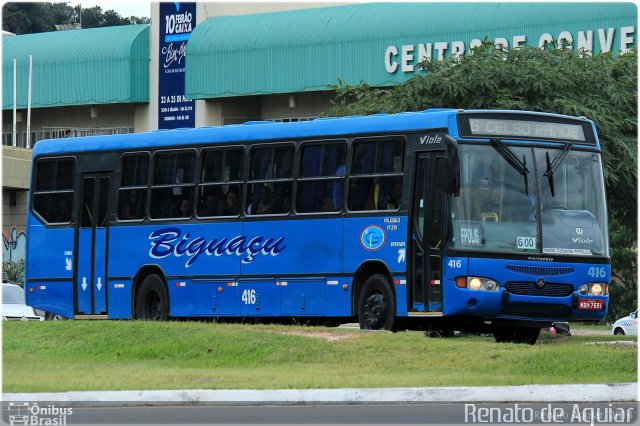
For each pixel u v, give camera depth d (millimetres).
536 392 19172
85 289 33344
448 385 19719
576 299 26688
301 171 29438
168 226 31797
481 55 44656
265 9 73500
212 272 30859
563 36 62250
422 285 26828
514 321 26984
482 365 22391
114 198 32938
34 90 79438
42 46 79750
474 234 26172
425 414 17453
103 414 17609
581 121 27688
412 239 27047
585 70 44719
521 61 44188
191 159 31594
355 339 24797
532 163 26812
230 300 30469
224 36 71875
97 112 78812
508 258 26203
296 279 29203
